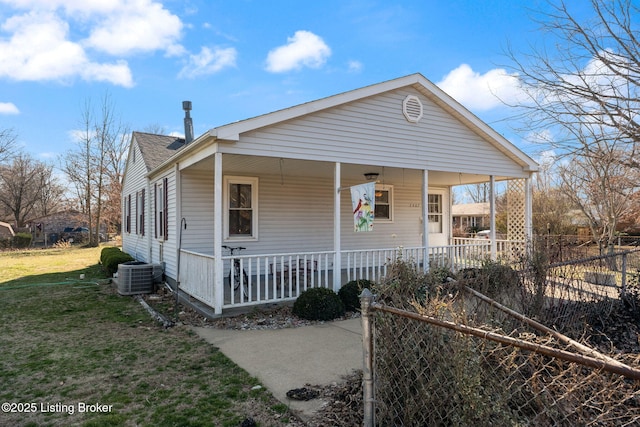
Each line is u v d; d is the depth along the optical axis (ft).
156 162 36.01
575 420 6.28
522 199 34.58
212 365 13.53
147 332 17.93
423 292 9.61
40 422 9.77
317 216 33.86
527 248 21.59
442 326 6.94
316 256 33.47
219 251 19.84
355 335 17.07
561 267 16.51
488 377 7.07
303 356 14.34
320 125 23.13
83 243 89.15
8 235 94.43
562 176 39.99
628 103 19.03
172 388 11.66
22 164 110.93
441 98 27.73
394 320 8.29
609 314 18.56
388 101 25.93
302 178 33.14
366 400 8.13
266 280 21.01
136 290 28.02
